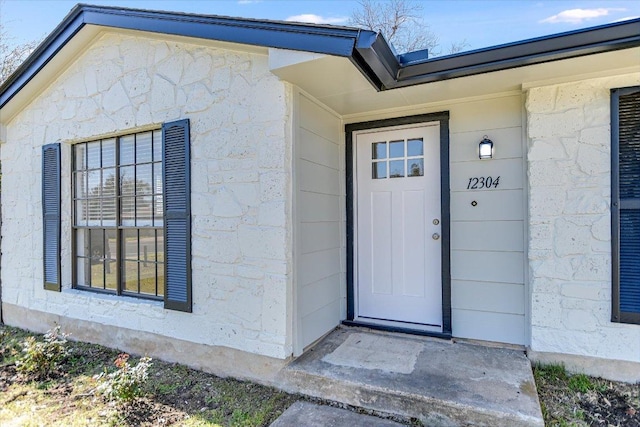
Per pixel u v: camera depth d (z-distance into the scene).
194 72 3.33
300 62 2.53
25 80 4.27
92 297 4.02
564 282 2.77
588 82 2.69
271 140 2.95
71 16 3.78
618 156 2.62
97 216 4.20
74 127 4.18
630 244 2.60
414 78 2.69
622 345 2.62
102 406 2.71
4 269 4.98
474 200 3.28
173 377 3.15
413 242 3.64
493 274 3.22
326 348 3.18
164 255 3.50
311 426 2.32
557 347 2.79
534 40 2.29
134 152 3.88
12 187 4.86
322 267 3.45
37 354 3.29
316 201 3.36
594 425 2.24
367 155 3.84
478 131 3.27
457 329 3.35
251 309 3.03
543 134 2.82
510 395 2.32
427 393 2.35
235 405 2.67
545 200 2.82
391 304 3.74
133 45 3.70
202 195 3.28
